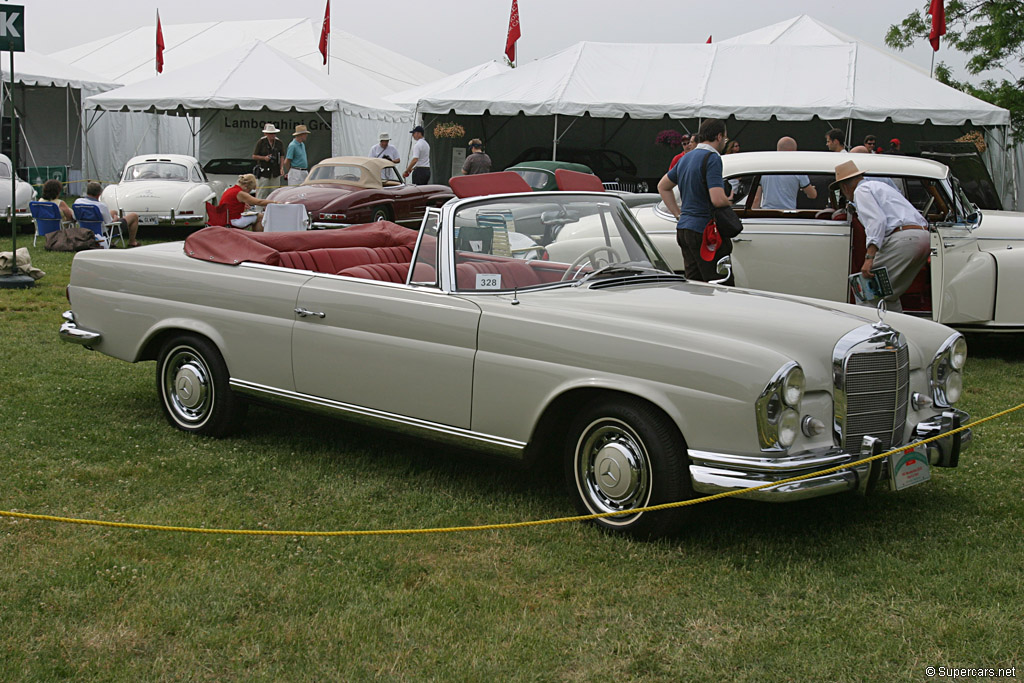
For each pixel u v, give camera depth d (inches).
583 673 120.7
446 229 181.3
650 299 175.5
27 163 941.8
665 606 138.6
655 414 155.8
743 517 173.8
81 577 142.9
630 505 160.7
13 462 193.9
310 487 186.7
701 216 277.0
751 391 145.0
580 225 199.9
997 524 171.3
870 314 182.2
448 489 186.2
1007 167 700.0
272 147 706.2
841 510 178.4
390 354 182.4
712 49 760.3
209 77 789.2
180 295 214.1
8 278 413.7
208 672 119.6
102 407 237.8
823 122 904.3
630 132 1015.6
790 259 311.1
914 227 277.0
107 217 538.6
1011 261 296.7
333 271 216.7
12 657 120.8
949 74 884.6
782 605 139.6
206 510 172.9
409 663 122.3
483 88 749.9
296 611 135.3
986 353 324.2
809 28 882.8
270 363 200.8
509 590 143.3
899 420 167.0
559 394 162.4
